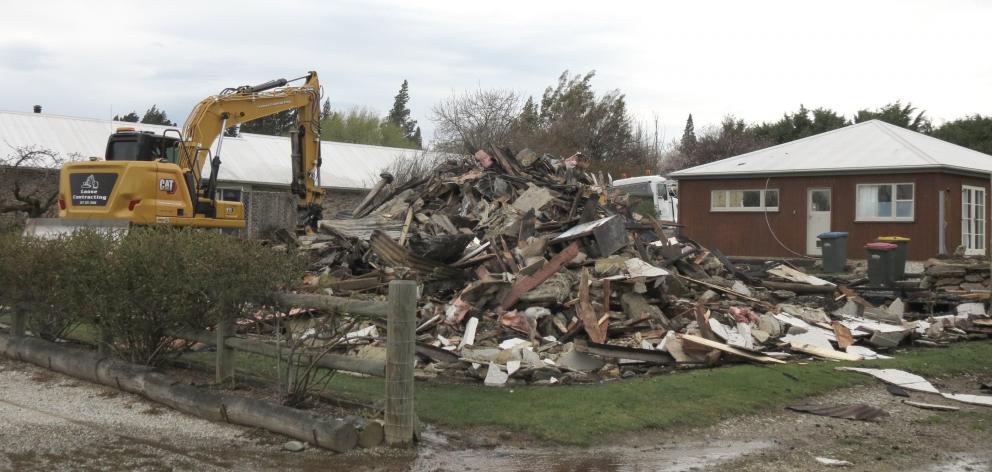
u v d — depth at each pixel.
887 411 8.83
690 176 27.84
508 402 8.15
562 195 16.06
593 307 11.28
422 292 11.91
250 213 17.55
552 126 51.31
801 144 28.23
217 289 7.52
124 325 8.28
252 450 6.61
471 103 50.44
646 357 10.17
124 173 14.16
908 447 7.48
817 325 12.70
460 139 47.81
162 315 8.24
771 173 26.06
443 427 7.41
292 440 6.82
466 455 6.71
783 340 11.87
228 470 6.09
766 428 7.95
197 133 16.84
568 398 8.34
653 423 7.74
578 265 12.39
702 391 8.90
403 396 6.75
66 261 8.52
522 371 9.37
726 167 27.56
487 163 17.55
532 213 14.10
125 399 8.12
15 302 9.97
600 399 8.32
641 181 35.19
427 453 6.69
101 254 8.23
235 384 8.06
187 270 7.58
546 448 6.98
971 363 11.55
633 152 53.25
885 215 24.22
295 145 19.11
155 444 6.68
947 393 9.86
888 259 16.28
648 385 9.01
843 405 8.95
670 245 14.83
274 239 16.08
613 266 12.23
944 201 23.58
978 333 13.72
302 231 17.94
